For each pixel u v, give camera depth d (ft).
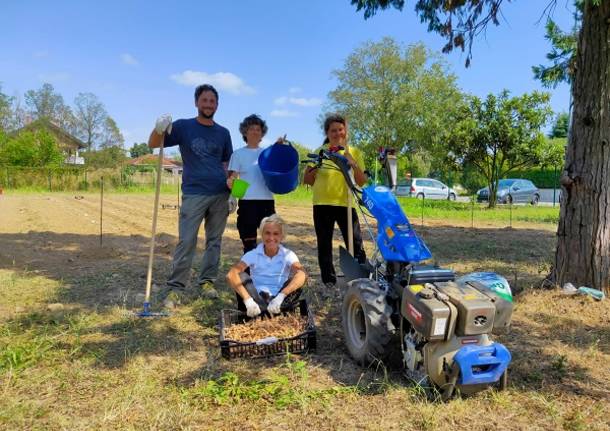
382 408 9.84
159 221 43.04
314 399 10.15
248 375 11.45
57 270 22.16
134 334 13.98
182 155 17.17
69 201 68.44
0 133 138.62
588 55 16.90
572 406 10.12
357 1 23.48
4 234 34.01
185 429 9.02
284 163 16.85
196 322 15.17
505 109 67.87
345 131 16.72
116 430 9.05
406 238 11.68
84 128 224.33
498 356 9.48
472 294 9.65
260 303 13.96
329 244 17.88
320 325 14.94
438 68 120.06
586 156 17.10
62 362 12.05
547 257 26.22
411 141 123.44
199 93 16.85
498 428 9.22
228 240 32.48
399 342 11.58
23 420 9.32
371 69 122.83
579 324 14.87
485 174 72.08
